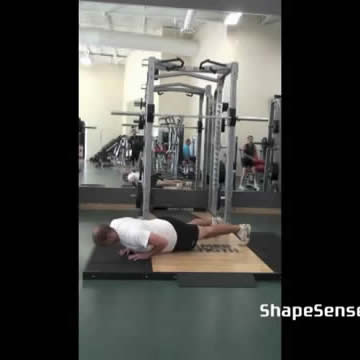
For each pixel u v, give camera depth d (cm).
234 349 204
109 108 1062
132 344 205
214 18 773
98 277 297
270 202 626
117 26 964
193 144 812
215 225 373
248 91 713
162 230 335
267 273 309
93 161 902
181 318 238
